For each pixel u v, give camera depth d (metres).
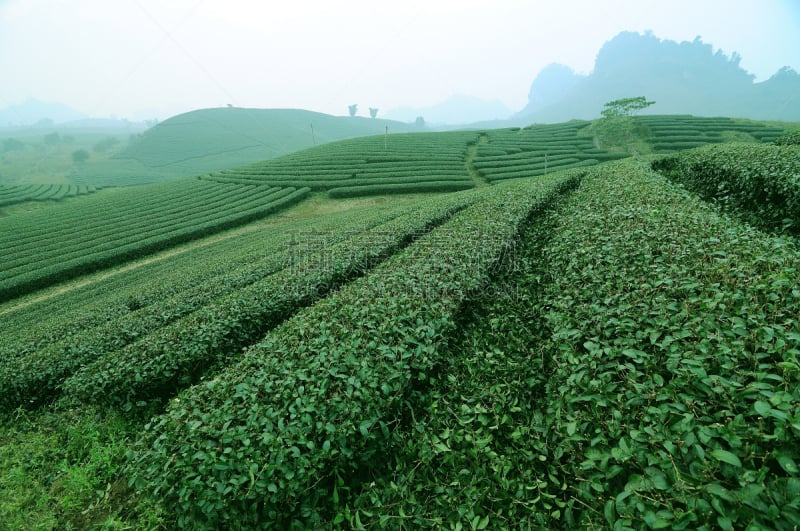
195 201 44.53
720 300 4.07
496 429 4.41
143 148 150.00
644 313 4.36
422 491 4.10
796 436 2.53
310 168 51.09
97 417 7.05
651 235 6.38
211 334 7.59
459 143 61.59
